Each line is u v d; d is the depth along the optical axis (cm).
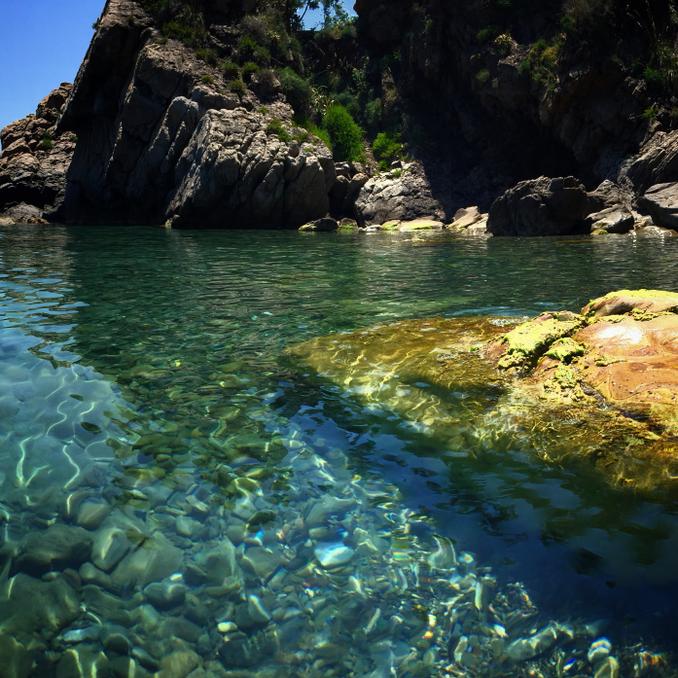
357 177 3725
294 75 3978
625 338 493
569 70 3203
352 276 1164
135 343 629
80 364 557
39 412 447
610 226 2411
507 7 3684
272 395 486
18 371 534
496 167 3925
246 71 3722
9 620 251
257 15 4119
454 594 265
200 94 3278
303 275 1177
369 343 597
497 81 3581
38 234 2456
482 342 566
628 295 578
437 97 4356
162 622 251
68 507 330
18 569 281
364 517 322
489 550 293
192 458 385
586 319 562
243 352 600
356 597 264
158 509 330
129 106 3341
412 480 358
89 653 235
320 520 320
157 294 925
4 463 374
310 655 234
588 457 366
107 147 3591
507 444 392
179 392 491
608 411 406
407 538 303
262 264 1380
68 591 268
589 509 323
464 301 880
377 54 4853
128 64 3478
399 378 503
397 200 3659
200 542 302
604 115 3156
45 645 239
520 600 260
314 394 487
